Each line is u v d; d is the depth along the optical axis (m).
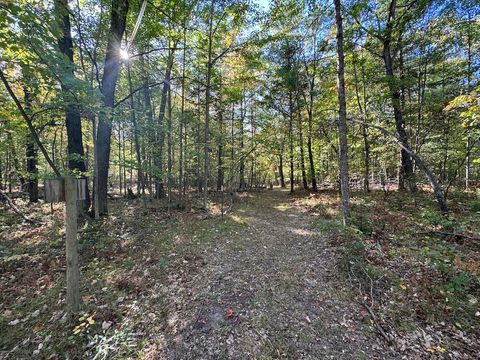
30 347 3.04
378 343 2.96
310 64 14.74
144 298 3.85
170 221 8.41
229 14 9.60
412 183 9.92
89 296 3.90
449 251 4.49
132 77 11.08
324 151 16.69
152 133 9.11
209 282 4.31
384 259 4.69
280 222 8.66
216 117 15.71
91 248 5.78
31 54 3.32
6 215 9.24
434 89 10.21
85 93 4.06
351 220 6.11
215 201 13.27
